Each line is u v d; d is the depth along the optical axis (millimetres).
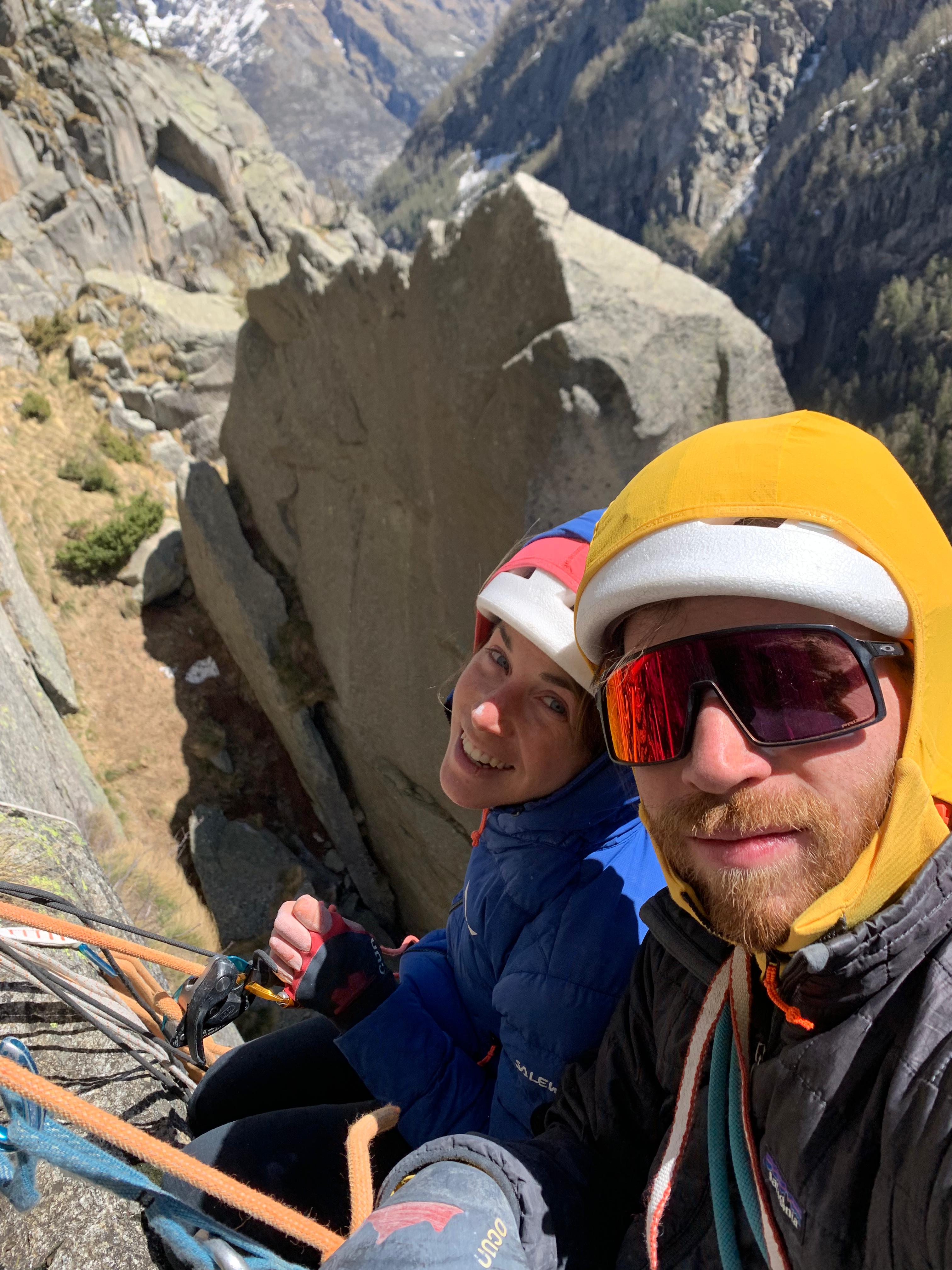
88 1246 1282
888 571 641
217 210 23312
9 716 3830
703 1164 831
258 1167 1415
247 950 9719
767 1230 698
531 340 5961
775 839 646
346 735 10961
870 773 637
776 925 647
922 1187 576
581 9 188750
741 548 646
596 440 5918
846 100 78500
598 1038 1132
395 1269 700
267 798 11898
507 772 1285
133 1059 1658
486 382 6418
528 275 5871
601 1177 958
